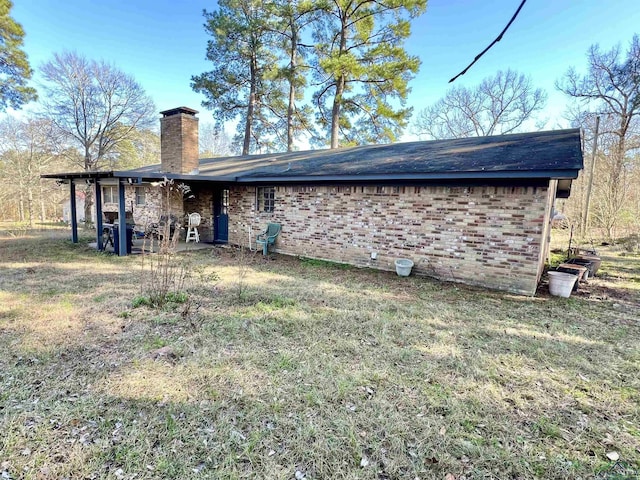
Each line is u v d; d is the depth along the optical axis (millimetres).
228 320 4359
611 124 17328
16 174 19531
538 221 5719
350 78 17891
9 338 3721
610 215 14883
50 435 2277
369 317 4594
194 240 11453
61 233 13734
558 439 2340
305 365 3258
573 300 5621
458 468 2082
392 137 18438
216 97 19859
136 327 4074
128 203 14203
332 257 8375
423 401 2734
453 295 5734
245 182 9672
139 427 2379
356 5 16969
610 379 3123
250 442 2258
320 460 2121
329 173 7516
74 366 3168
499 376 3137
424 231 6926
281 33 19219
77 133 18547
